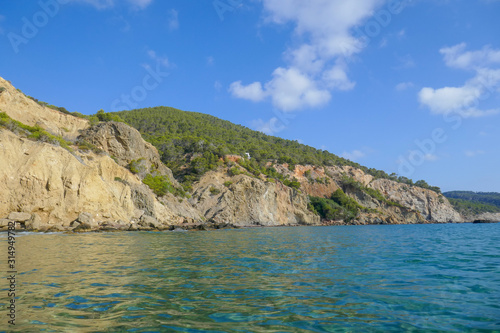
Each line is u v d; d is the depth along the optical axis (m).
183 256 18.02
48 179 46.66
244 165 115.19
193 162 104.81
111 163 61.72
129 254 18.64
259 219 96.25
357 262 15.74
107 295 8.84
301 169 140.25
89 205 51.12
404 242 29.41
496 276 11.90
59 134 63.03
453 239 33.34
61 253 18.50
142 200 63.28
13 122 51.50
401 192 162.88
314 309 7.70
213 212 87.12
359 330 6.38
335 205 126.25
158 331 6.18
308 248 23.45
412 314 7.36
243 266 14.33
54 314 7.13
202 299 8.53
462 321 6.91
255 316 7.16
